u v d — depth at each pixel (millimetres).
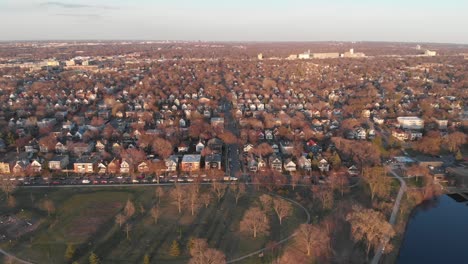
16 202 175250
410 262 139250
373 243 140375
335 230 150250
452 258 142125
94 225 154875
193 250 126938
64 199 178750
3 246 139750
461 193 197625
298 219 159750
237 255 135125
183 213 165375
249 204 174375
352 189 191375
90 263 127188
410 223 168000
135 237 146250
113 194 184250
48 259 132375
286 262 131250
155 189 190125
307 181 198625
